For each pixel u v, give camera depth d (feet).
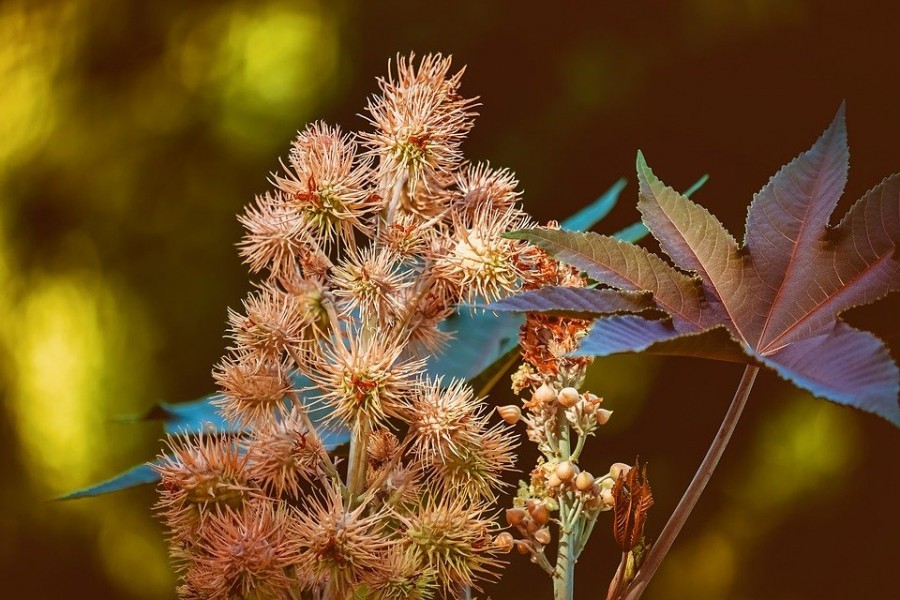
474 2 11.66
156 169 12.45
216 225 12.26
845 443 10.57
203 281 12.23
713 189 11.35
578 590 9.80
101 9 12.67
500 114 11.62
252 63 12.32
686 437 10.84
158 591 12.03
